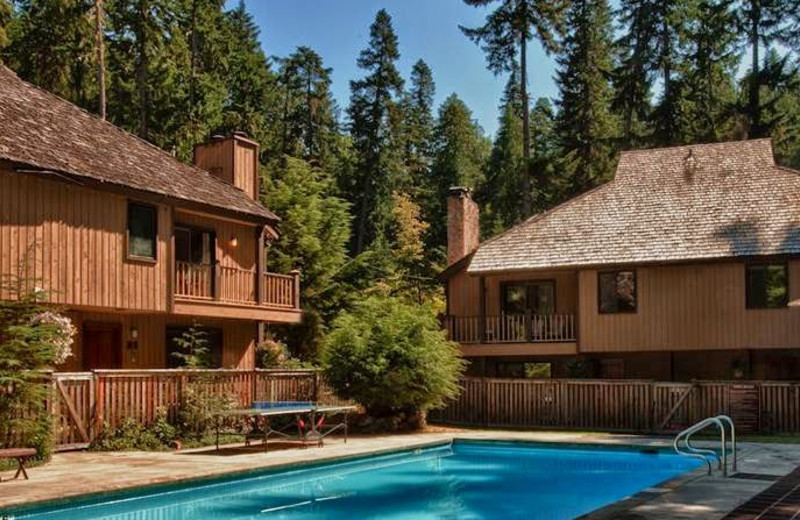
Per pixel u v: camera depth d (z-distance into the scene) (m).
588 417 25.09
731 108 45.97
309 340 39.47
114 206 22.09
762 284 29.08
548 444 20.95
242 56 55.50
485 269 32.41
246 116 52.47
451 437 22.06
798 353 29.75
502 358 33.88
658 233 31.00
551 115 51.62
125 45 42.47
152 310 23.12
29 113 22.20
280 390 23.91
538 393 25.94
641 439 21.69
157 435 19.06
